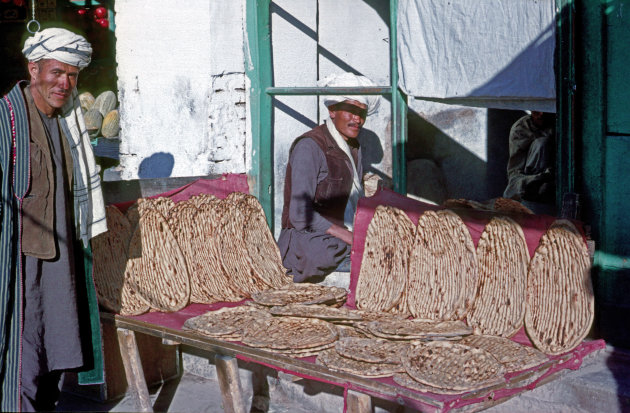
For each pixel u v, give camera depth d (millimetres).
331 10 5195
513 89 4078
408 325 3020
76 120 3061
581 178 3342
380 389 2467
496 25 4062
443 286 3234
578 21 3283
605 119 3238
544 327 2896
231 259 3867
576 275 2885
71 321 2951
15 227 2758
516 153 5812
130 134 5227
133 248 3607
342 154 4285
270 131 4414
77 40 2893
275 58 4758
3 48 7328
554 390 3098
